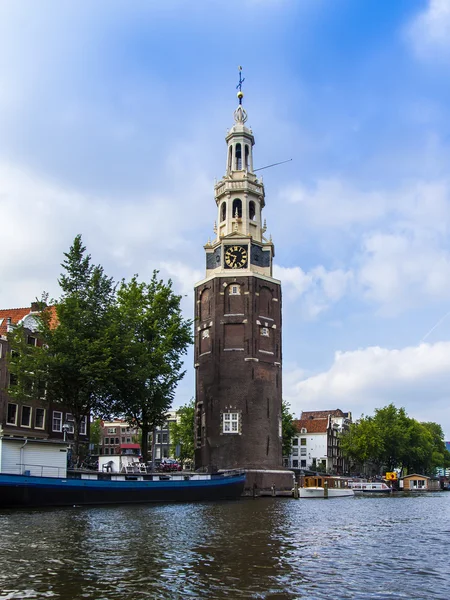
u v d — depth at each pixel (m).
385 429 118.56
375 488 96.88
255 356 63.47
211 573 17.72
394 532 29.67
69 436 64.50
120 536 24.55
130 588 15.80
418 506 53.44
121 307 53.31
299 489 64.00
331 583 16.84
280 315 67.12
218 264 66.38
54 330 46.34
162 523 29.56
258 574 17.72
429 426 171.00
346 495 73.44
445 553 22.62
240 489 55.50
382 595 15.62
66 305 46.97
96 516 32.34
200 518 32.78
